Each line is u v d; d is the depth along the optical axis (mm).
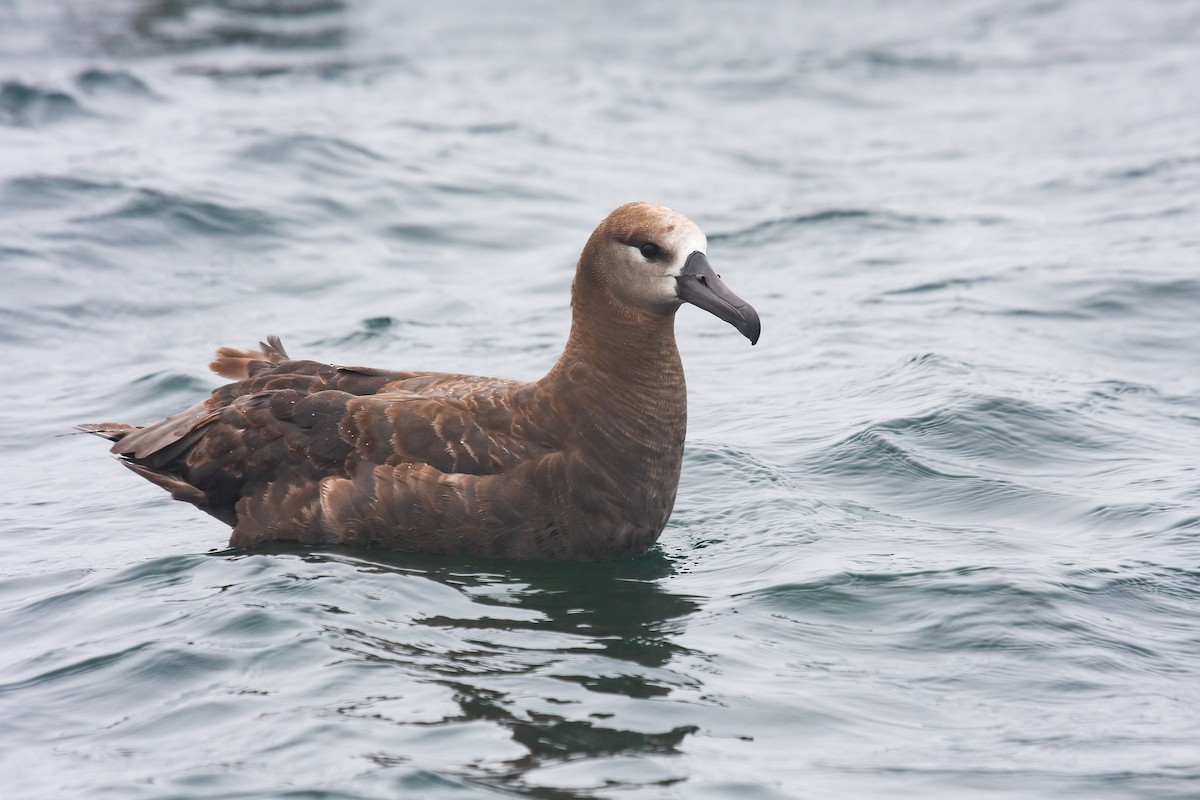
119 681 10430
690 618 11617
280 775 8953
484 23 49656
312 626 11148
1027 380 17391
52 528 14133
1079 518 13594
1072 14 48562
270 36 45031
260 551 13078
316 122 31125
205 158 26859
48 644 11219
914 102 36938
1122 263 22281
